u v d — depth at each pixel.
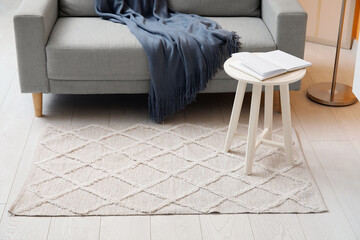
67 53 2.83
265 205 2.29
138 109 3.13
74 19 3.27
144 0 3.32
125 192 2.37
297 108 3.15
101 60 2.85
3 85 3.38
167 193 2.36
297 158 2.63
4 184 2.43
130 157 2.63
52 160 2.60
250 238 2.11
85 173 2.50
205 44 2.89
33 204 2.28
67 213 2.23
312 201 2.31
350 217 2.23
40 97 2.98
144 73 2.90
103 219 2.21
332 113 3.10
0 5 4.89
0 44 4.02
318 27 4.05
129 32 3.02
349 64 3.74
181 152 2.68
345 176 2.51
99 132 2.87
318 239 2.11
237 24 3.19
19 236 2.11
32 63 2.87
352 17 3.87
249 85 2.99
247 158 2.47
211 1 3.36
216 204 2.29
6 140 2.79
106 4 3.28
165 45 2.88
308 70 3.64
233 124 2.60
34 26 2.79
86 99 3.25
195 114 3.08
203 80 2.91
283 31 2.89
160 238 2.11
